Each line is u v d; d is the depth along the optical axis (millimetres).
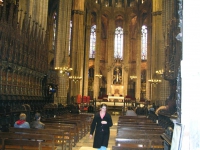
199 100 3688
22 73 17422
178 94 4305
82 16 45031
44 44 22031
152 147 6980
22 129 8258
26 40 17484
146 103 37969
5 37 14250
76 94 42219
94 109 36000
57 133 8539
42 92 22156
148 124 13328
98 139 7492
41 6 22406
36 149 7562
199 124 3596
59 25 33688
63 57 32938
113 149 6336
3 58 13984
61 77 31750
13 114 12898
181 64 3955
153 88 40500
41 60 20750
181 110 3902
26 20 20062
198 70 3752
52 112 21734
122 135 8086
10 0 19156
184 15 3990
